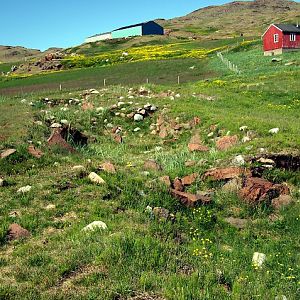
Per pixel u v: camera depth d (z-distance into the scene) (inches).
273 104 1051.9
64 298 234.7
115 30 6151.6
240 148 569.6
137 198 428.8
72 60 3363.7
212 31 6806.1
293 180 509.4
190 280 263.3
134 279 256.2
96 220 358.0
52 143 590.6
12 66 3941.9
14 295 239.0
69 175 465.1
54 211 377.4
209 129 735.7
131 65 2655.0
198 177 509.7
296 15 6727.4
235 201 462.9
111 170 496.1
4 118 721.6
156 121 866.1
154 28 5984.3
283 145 553.9
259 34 4928.6
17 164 498.6
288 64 1806.1
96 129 837.8
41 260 282.2
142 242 303.1
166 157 617.3
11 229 337.1
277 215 448.5
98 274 261.4
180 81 1760.6
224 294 257.0
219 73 1908.2
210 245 371.2
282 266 338.3
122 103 950.4
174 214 421.7
